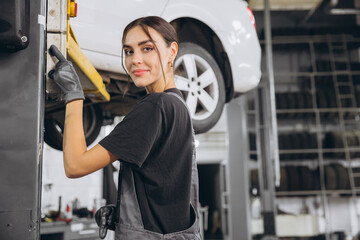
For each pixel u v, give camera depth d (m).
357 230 7.52
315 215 7.06
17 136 0.90
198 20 2.54
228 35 2.68
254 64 2.87
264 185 6.34
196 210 1.03
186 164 0.98
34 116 0.91
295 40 7.90
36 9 0.95
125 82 2.30
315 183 7.12
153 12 2.18
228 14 2.71
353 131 7.57
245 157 5.98
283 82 8.14
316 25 8.41
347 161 7.78
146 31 1.02
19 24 0.88
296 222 6.95
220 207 12.40
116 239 0.95
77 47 1.34
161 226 0.94
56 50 0.99
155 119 0.92
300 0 7.77
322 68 7.91
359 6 8.17
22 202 0.88
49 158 4.32
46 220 3.53
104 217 0.99
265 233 6.18
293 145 7.30
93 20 1.93
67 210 3.72
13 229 0.87
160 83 1.07
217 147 10.14
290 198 7.54
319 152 7.30
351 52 8.41
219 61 2.76
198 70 2.56
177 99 0.99
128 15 2.07
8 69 0.91
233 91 2.79
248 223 5.80
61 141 2.83
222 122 9.16
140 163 0.89
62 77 0.95
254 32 2.90
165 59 1.05
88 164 0.88
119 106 2.91
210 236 11.03
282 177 6.97
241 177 5.92
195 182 1.04
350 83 7.89
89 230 3.75
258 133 6.61
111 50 1.99
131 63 1.04
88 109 3.01
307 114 7.53
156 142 0.94
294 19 8.36
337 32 7.91
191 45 2.46
